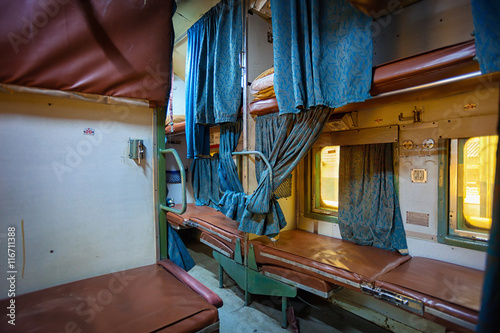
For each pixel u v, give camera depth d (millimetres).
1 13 1452
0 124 1527
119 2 1841
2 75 1459
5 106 1540
